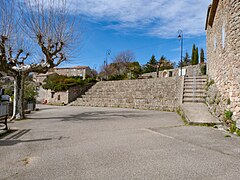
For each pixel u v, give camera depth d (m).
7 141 5.59
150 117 10.69
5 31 9.90
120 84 22.28
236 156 4.09
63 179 3.10
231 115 6.83
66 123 8.91
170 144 5.05
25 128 7.68
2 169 3.52
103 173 3.30
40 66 10.69
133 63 42.28
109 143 5.25
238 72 6.66
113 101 19.25
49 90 24.95
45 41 10.29
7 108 11.85
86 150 4.63
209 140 5.40
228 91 7.28
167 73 27.36
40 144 5.24
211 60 12.04
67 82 22.97
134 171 3.37
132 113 12.91
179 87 14.89
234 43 6.94
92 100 20.97
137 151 4.49
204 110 9.73
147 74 31.50
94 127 7.81
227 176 3.15
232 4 7.10
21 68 10.62
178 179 3.06
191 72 23.02
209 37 13.04
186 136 5.90
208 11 11.90
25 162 3.88
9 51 10.34
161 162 3.78
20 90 10.60
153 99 16.61
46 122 9.29
